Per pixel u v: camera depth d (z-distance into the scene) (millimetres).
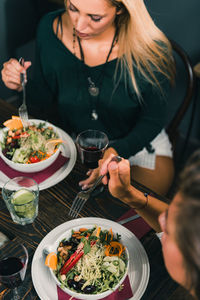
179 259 677
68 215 1298
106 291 1032
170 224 634
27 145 1451
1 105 1729
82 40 1824
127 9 1591
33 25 3018
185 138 2986
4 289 1084
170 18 2486
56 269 1085
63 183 1411
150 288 1097
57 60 1956
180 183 609
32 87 2014
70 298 1062
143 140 1858
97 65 1887
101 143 1478
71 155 1518
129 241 1187
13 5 2760
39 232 1245
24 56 3072
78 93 1959
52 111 2133
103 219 1251
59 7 3025
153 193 1389
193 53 2574
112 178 1240
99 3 1479
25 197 1258
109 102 1931
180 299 968
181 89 2730
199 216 555
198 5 2312
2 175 1435
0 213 1295
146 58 1789
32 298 1074
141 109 1933
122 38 1761
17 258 1080
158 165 1942
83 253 1099
